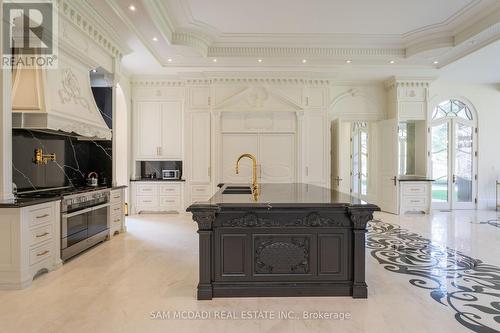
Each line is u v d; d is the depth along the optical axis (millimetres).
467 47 5492
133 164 7309
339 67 6578
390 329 2250
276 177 7188
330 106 7598
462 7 4547
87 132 4164
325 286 2781
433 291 2916
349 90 7625
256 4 4492
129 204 7160
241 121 7191
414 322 2344
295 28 5262
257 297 2758
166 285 3061
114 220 5113
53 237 3490
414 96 7250
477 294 2850
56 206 3541
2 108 3031
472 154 7945
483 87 7891
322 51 5957
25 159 3852
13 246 2939
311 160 7168
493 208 7922
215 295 2758
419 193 7219
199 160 7188
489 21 4660
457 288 2988
